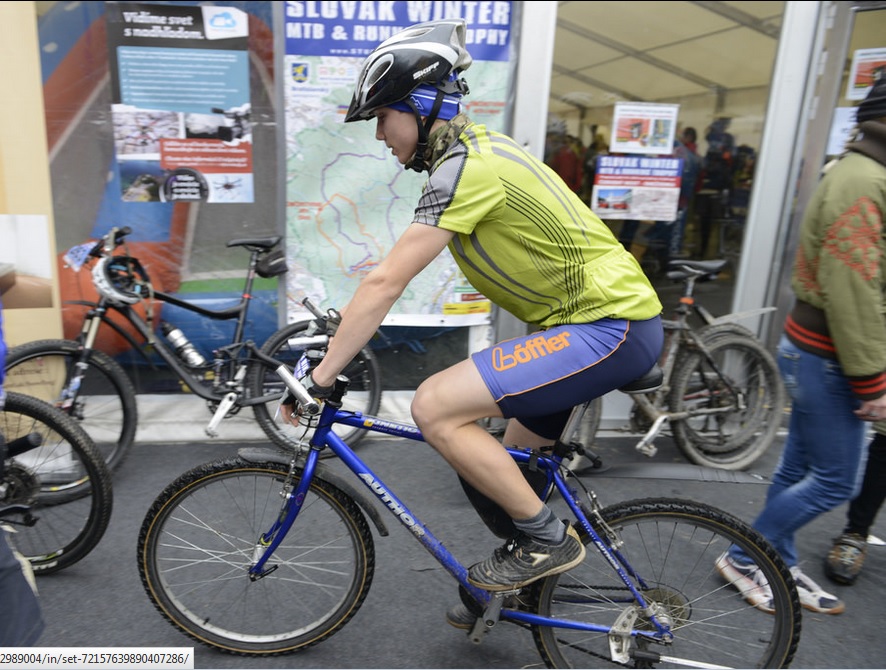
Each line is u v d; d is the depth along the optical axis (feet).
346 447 6.20
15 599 4.81
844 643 7.19
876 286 6.10
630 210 11.96
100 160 10.37
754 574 6.06
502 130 11.23
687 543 6.22
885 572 8.52
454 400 5.35
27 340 10.25
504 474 5.48
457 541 8.70
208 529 6.59
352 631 7.13
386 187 11.14
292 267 11.28
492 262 5.41
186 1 10.03
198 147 10.61
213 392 10.37
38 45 9.63
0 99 9.47
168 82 10.27
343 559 6.72
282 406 5.96
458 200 4.94
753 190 12.09
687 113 11.62
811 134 11.74
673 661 6.07
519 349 5.41
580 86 11.23
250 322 11.48
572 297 5.46
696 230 12.21
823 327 6.66
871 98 6.22
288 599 7.21
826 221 6.27
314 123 10.74
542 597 6.17
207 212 10.89
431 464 10.75
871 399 6.29
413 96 5.09
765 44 11.49
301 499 6.22
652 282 12.35
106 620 7.14
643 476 10.84
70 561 7.66
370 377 11.28
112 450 10.55
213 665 6.61
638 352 5.43
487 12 10.62
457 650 6.89
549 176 5.37
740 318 11.23
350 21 10.39
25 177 9.78
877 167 6.11
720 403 11.18
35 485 7.62
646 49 11.28
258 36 10.33
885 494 7.92
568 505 6.07
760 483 10.87
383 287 5.04
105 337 10.95
